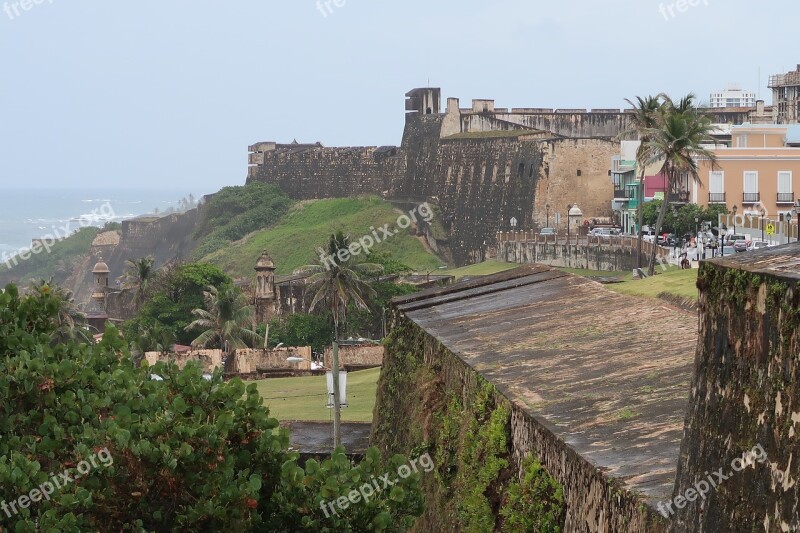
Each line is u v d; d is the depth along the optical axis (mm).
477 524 26938
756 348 14617
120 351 31234
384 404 51812
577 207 190750
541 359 30594
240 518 26266
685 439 16688
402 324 48938
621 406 23562
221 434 26875
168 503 26406
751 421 14539
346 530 27328
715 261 16156
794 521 13273
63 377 28156
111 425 26281
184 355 123562
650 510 16938
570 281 46438
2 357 29875
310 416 76250
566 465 21422
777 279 14086
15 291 32281
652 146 113875
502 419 26766
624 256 143625
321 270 141125
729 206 138500
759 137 149250
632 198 173875
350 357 120562
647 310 35000
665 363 26828
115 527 26062
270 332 149125
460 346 36000
